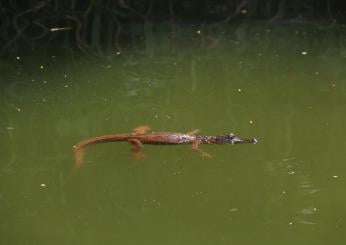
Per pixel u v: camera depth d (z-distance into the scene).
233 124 17.14
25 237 13.05
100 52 22.56
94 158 15.69
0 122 17.66
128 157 15.69
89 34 24.27
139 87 19.62
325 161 15.47
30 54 22.42
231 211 13.78
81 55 22.31
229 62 21.45
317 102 18.36
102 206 14.06
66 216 13.76
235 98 18.73
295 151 15.87
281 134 16.61
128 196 14.35
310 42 23.09
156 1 27.02
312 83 19.62
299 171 15.09
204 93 19.11
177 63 21.47
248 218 13.56
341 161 15.46
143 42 23.47
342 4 26.69
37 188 14.73
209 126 17.03
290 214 13.66
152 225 13.41
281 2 26.89
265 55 21.98
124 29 24.80
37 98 19.05
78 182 14.87
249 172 15.10
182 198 14.27
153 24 25.31
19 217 13.73
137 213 13.80
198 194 14.37
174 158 15.70
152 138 15.88
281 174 15.00
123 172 15.19
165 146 16.11
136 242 12.87
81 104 18.61
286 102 18.41
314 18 25.69
